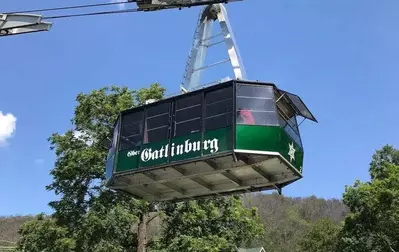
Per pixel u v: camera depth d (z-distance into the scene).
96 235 30.08
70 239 29.23
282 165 18.30
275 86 18.39
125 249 32.66
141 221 32.28
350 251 44.66
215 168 18.41
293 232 116.50
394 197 39.78
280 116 19.00
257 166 18.34
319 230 75.50
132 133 20.27
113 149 21.17
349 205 44.91
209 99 18.64
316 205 152.75
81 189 32.19
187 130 18.62
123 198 31.61
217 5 22.30
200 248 29.19
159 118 19.73
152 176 19.77
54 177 32.75
